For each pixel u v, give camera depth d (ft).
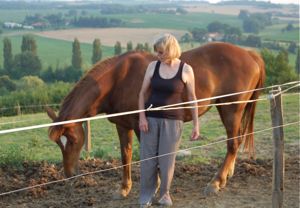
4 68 215.10
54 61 236.84
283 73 100.99
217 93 23.88
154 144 19.01
